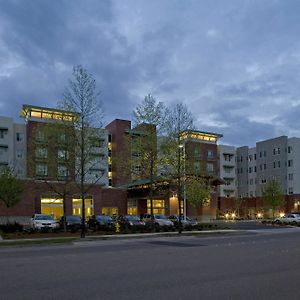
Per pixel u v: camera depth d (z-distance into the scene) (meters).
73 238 27.16
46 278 10.66
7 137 71.31
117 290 8.98
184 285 9.54
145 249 19.78
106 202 69.31
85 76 35.94
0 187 39.25
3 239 26.73
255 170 101.69
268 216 86.44
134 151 37.78
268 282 9.91
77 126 32.00
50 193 51.31
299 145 91.00
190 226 39.56
